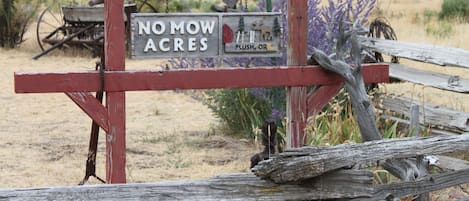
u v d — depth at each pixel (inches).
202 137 1000.2
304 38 668.7
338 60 635.5
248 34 671.8
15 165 844.6
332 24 888.9
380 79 693.3
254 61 893.2
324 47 874.8
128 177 790.5
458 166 724.0
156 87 630.5
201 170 829.8
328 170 405.1
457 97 1213.1
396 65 910.4
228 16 665.0
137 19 646.5
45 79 605.0
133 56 648.4
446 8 2503.7
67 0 2368.4
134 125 1079.0
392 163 533.3
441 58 799.1
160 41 652.1
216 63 905.5
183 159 881.5
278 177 395.9
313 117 700.0
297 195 403.2
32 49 1876.2
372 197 421.7
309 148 408.8
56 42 1797.5
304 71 664.4
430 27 2117.4
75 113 1159.0
